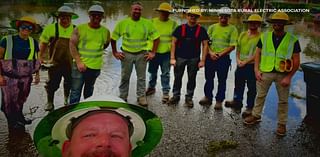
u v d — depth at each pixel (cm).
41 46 504
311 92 552
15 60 434
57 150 134
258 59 503
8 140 445
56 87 530
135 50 555
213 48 572
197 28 562
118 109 130
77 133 119
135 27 547
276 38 477
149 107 587
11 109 456
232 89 701
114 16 1789
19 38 435
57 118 128
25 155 416
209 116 562
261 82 504
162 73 615
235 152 449
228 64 578
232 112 582
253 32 541
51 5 2059
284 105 493
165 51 603
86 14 1750
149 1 3034
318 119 548
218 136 493
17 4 1992
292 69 471
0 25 1203
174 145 459
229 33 561
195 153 441
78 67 485
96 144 113
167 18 602
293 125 542
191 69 579
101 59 506
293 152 457
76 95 499
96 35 489
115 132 118
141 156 144
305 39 1290
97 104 127
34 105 562
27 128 475
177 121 536
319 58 994
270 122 550
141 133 139
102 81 707
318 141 492
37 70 457
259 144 475
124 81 579
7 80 440
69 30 505
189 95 596
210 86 604
